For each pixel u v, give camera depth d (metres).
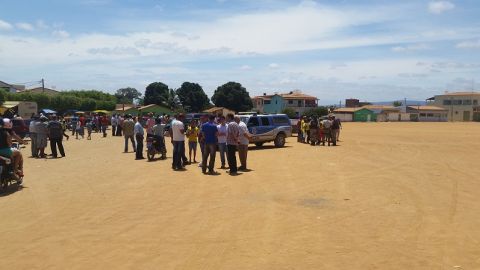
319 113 95.56
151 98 107.62
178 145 15.98
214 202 10.16
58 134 20.20
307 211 9.29
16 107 47.56
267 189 11.84
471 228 8.05
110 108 86.56
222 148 16.33
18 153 12.14
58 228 7.97
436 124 83.56
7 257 6.45
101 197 10.73
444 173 15.05
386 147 26.58
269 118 26.05
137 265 6.08
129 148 25.28
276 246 6.91
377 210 9.41
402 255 6.52
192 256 6.44
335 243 7.08
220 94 100.69
